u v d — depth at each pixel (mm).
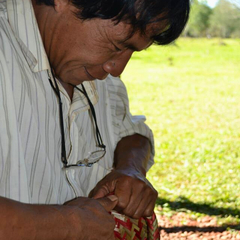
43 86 1168
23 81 1084
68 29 1094
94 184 1438
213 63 23500
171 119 11266
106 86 1540
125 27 1056
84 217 1045
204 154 7758
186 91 15680
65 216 1000
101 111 1495
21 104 1071
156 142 8820
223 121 10914
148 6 1025
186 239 4484
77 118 1347
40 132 1141
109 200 1229
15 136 1029
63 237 985
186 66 22578
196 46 28812
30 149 1093
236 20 30703
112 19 1042
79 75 1166
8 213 885
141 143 1603
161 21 1068
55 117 1213
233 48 28469
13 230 888
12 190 1034
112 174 1376
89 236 1054
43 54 1133
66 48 1119
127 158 1494
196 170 6891
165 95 14953
